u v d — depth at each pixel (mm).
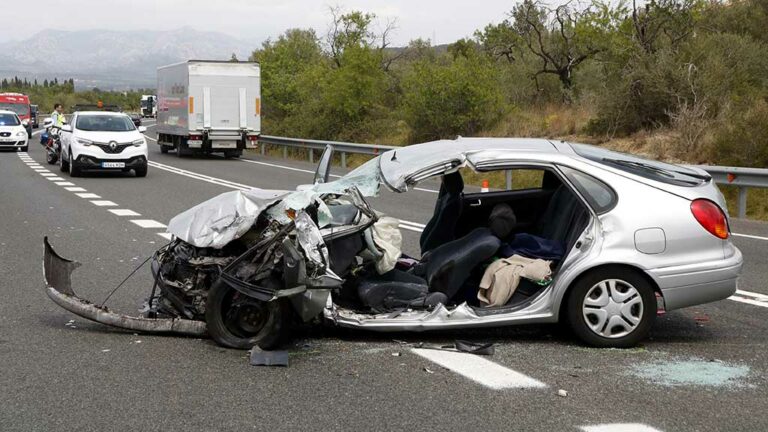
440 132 27406
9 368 5645
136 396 5090
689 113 19297
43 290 8227
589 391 5227
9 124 37469
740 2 26312
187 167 27078
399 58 42344
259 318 6062
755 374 5621
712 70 20953
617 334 6164
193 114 30438
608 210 6113
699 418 4770
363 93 31953
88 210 14930
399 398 5070
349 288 6484
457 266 6344
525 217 7551
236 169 26172
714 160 17719
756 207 15406
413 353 6031
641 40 23703
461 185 7273
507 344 6305
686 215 6121
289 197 6082
